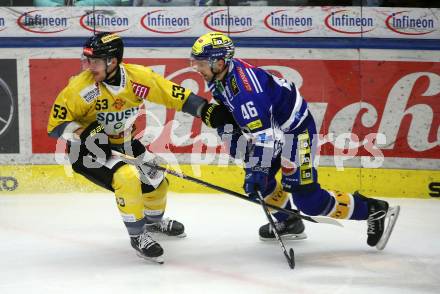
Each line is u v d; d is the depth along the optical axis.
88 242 15.69
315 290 12.36
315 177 14.16
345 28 20.31
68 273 13.38
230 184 20.55
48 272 13.44
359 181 20.52
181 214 18.36
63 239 15.94
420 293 12.21
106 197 20.14
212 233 16.53
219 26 20.38
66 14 20.28
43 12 20.27
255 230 16.86
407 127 20.36
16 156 20.52
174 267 13.77
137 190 13.59
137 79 13.93
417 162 20.39
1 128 20.48
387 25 20.25
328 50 20.34
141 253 14.02
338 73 20.41
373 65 20.34
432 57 20.22
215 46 13.02
